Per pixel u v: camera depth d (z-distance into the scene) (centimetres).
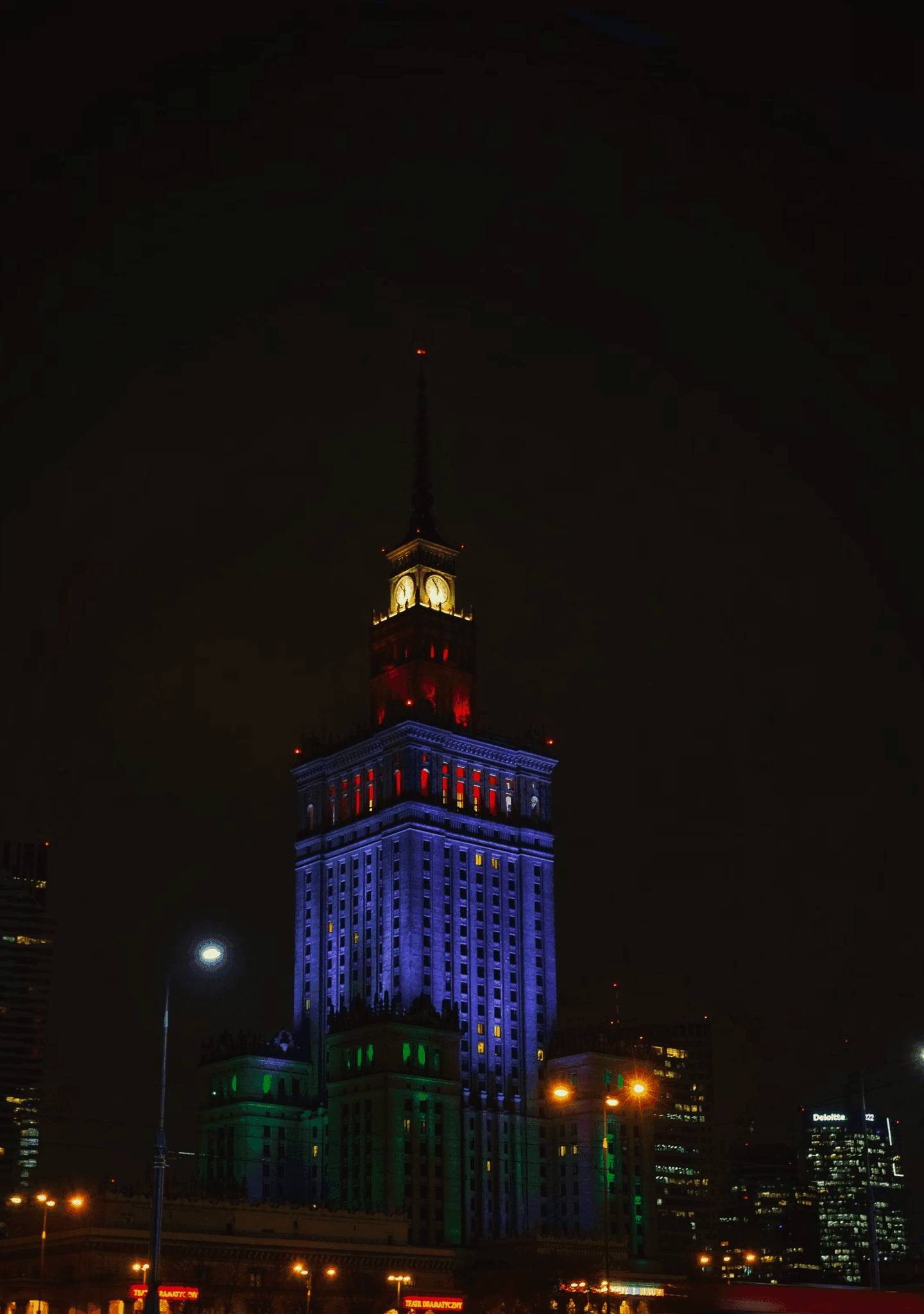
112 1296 17862
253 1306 18962
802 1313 6862
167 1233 18825
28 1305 16938
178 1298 14762
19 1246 19462
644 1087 10525
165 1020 9181
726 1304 6981
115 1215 19000
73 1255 18400
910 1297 6812
